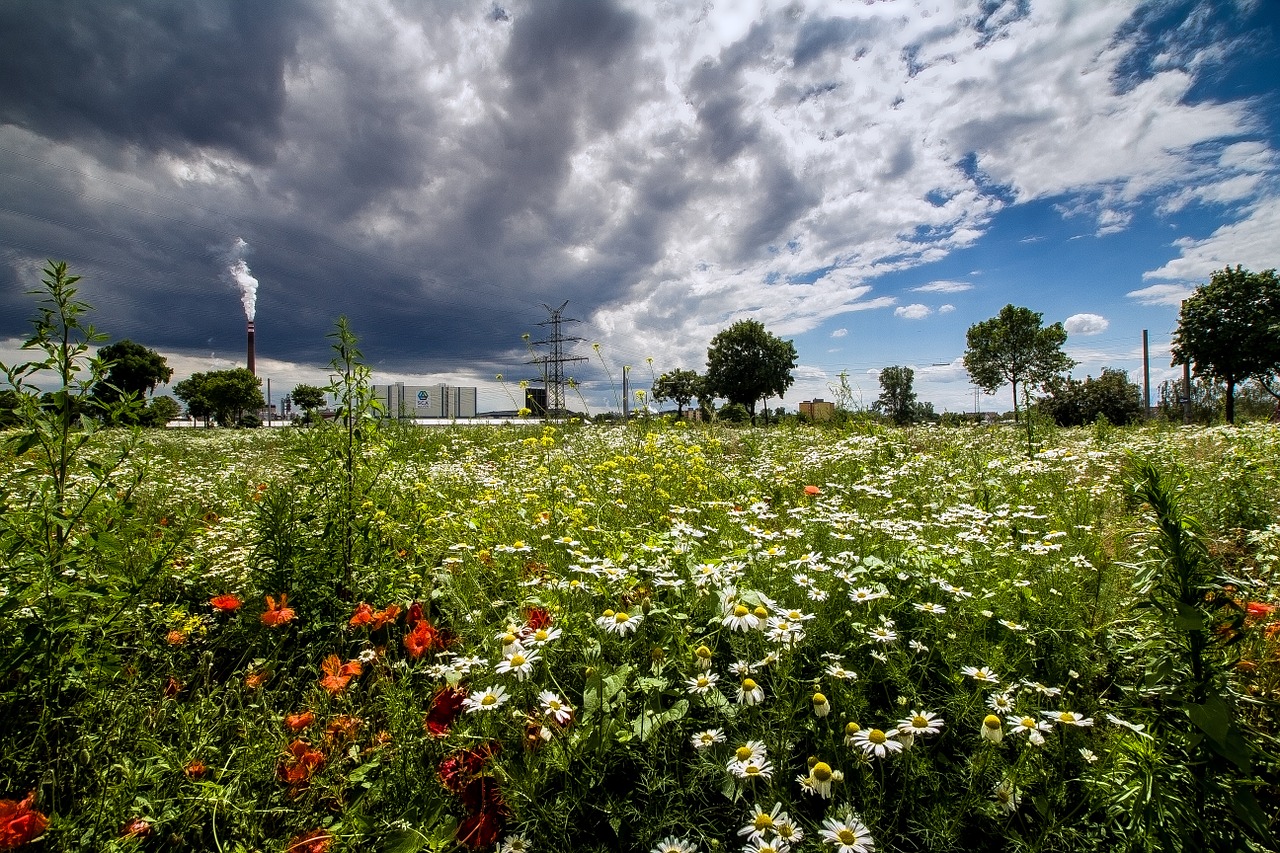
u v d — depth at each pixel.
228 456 9.84
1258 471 4.82
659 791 1.90
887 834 1.76
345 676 2.43
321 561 3.21
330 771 2.06
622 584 2.69
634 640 2.48
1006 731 1.97
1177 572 1.83
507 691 2.17
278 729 2.22
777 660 2.15
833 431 11.29
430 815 1.84
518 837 1.78
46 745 2.08
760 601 2.39
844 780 1.88
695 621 2.64
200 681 2.64
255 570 3.16
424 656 2.67
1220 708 1.65
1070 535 3.90
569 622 2.46
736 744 1.91
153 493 4.81
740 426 16.73
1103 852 1.77
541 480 5.69
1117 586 2.93
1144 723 2.01
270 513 3.25
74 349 2.32
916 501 5.43
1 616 2.11
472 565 3.31
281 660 2.82
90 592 2.32
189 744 2.11
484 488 5.71
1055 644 2.61
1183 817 1.64
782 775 1.88
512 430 11.00
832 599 2.75
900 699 2.14
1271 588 2.94
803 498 5.39
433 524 3.91
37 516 2.21
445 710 2.12
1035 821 1.89
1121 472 4.91
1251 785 1.65
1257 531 3.58
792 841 1.56
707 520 4.36
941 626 2.49
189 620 2.83
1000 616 2.68
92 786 1.97
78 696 2.31
